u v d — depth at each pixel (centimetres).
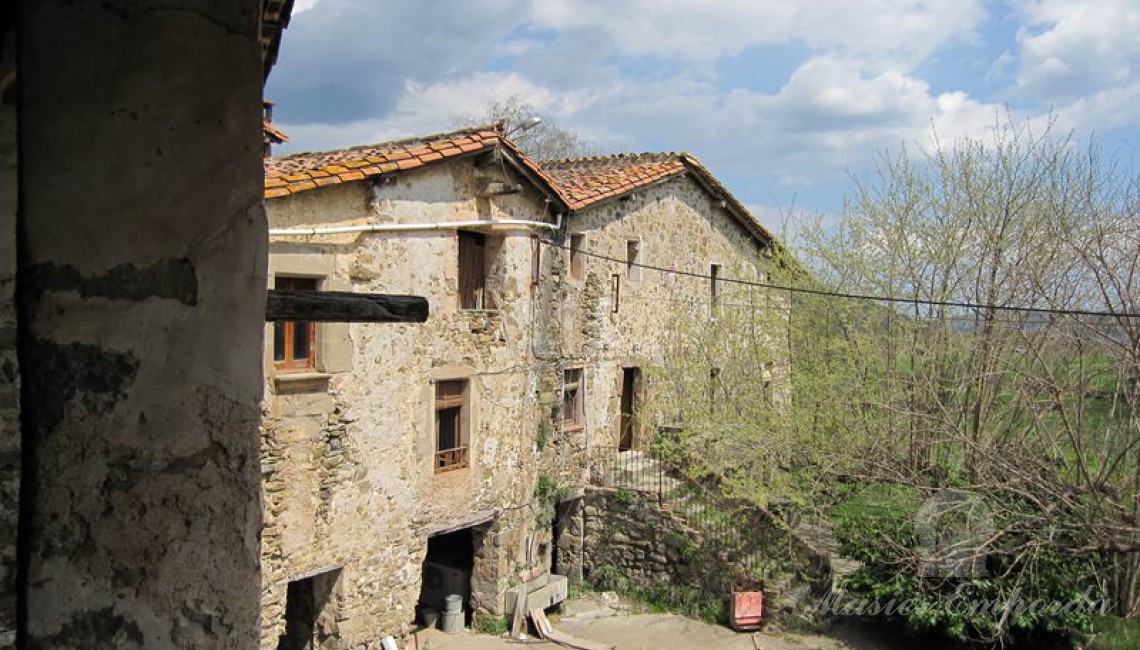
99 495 183
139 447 185
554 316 1236
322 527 853
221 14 191
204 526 192
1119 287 946
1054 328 1061
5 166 189
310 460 838
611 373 1401
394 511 940
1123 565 1005
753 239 1808
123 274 183
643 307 1478
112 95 182
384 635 933
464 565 1160
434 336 985
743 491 1173
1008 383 1116
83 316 181
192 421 190
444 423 1033
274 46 493
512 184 1057
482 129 1030
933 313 1196
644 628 1156
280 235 789
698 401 1330
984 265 1181
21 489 179
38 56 177
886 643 1130
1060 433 1062
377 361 910
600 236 1358
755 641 1123
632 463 1404
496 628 1095
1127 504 953
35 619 179
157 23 185
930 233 1233
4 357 189
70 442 180
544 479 1210
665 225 1532
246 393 196
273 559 802
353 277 873
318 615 897
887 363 1218
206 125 190
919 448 1156
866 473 1147
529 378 1151
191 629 191
